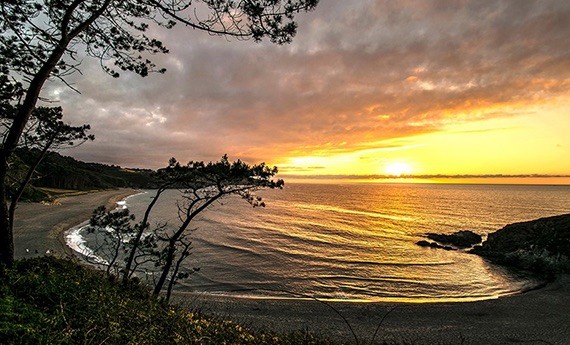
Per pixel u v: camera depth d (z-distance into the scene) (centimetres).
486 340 1898
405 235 6216
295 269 3659
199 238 5138
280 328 1959
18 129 700
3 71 810
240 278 3228
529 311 2412
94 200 9838
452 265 4081
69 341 490
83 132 1005
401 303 2562
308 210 10856
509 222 8188
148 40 910
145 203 11388
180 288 2773
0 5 700
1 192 704
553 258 3691
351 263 4031
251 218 8325
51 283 679
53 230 4531
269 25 741
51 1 754
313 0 722
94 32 850
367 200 16175
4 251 708
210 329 840
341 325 2078
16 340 446
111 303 714
